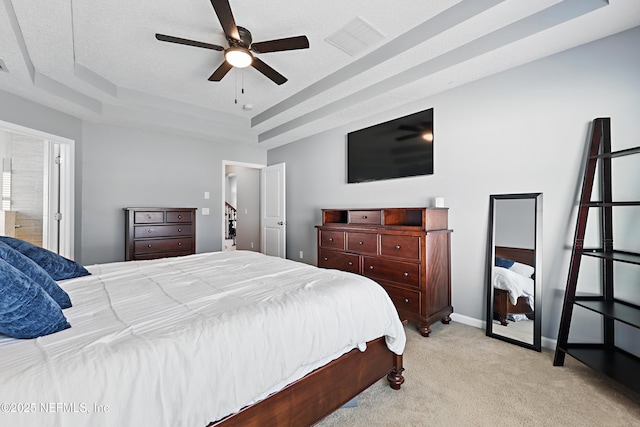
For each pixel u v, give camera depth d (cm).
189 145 443
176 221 386
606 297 193
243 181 655
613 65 194
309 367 125
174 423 83
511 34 202
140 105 346
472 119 264
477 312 263
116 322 104
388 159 336
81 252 350
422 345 225
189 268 201
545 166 223
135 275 179
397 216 317
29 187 415
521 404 153
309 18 213
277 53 260
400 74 272
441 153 288
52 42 218
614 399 157
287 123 422
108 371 77
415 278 257
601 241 199
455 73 248
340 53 260
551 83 220
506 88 243
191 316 110
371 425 138
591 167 189
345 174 396
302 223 471
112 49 250
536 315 218
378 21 216
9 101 270
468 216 268
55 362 76
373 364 155
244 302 126
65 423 68
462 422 140
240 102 378
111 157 374
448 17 204
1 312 83
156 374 83
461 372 185
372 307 152
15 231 400
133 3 195
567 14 179
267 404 109
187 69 288
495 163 250
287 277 174
